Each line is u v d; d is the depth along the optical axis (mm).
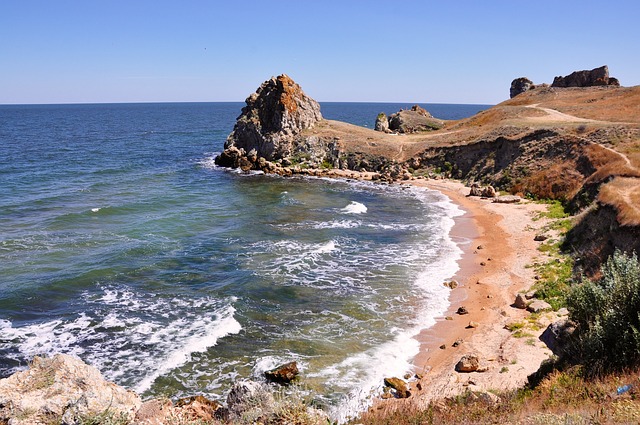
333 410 16688
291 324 23766
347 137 82188
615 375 11656
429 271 31141
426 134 87375
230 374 19422
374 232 41000
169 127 176750
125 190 57781
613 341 12750
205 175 71875
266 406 11852
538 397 12070
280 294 27281
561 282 26766
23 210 45750
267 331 23031
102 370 19547
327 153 80500
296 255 34031
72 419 10203
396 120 103375
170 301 26188
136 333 22625
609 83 100438
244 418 11312
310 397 17594
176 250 34750
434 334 22688
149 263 31859
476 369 18969
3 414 10297
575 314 14633
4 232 38125
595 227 31109
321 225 43188
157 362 20188
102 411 10586
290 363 19156
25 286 27391
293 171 75438
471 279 29547
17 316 24000
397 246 36844
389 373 19391
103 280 28828
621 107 72875
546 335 15562
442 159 71812
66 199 51375
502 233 39844
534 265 30766
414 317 24484
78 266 30875
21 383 11250
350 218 46375
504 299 25953
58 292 26969
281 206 51094
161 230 40125
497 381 17625
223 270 30922
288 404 11867
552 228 38344
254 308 25484
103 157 87625
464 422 11094
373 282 29203
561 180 50344
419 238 39125
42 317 24047
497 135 67875
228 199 54688
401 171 72062
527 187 54000
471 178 65812
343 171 75625
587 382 11898
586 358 12898
